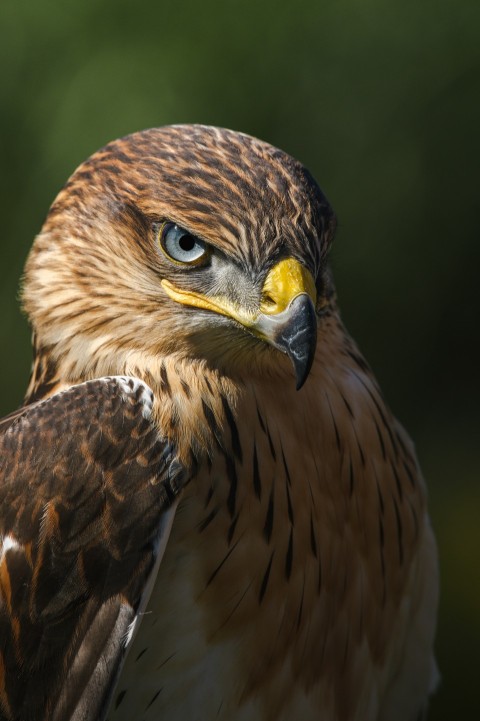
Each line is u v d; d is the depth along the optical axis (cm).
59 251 784
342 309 1476
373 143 1445
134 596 707
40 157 1414
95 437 727
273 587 746
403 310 1483
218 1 1437
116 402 738
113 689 700
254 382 768
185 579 731
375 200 1450
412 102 1446
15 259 1427
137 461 724
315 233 745
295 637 757
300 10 1448
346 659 786
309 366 721
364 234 1455
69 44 1424
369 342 1497
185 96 1417
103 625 705
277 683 754
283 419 768
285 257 738
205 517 733
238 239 739
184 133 770
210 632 734
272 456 756
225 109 1430
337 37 1448
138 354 766
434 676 888
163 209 750
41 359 792
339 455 784
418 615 854
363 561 790
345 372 812
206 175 747
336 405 792
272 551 746
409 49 1445
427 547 858
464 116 1444
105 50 1421
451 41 1442
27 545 714
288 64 1444
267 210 739
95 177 778
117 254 764
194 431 740
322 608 768
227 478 740
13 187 1423
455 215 1454
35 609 709
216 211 741
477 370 1512
